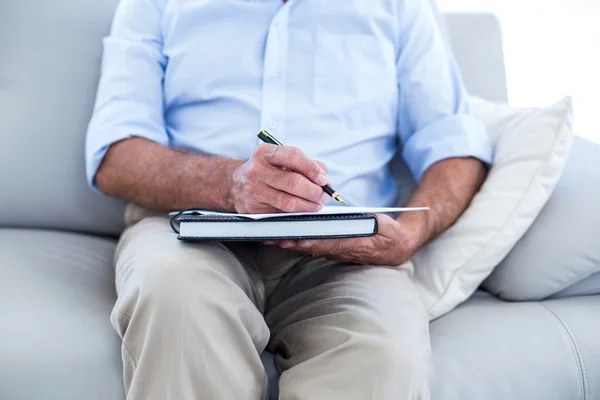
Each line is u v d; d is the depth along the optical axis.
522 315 1.09
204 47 1.25
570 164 1.24
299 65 1.25
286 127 1.23
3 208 1.30
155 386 0.81
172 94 1.28
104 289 1.12
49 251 1.21
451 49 1.59
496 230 1.14
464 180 1.22
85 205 1.33
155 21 1.33
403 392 0.84
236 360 0.85
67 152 1.33
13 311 0.97
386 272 1.09
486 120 1.38
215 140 1.24
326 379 0.87
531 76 2.07
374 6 1.29
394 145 1.36
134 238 1.07
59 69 1.36
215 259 0.90
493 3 2.08
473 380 1.00
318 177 0.90
